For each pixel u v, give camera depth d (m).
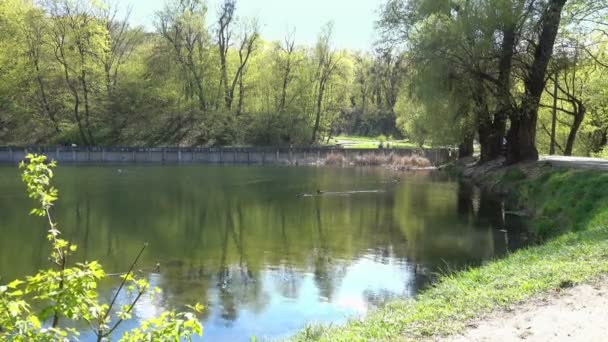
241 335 10.59
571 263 10.28
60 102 72.62
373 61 92.19
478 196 30.16
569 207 18.95
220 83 74.81
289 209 27.09
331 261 16.55
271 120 71.69
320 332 8.68
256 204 28.91
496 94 30.28
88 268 4.87
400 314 8.55
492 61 30.25
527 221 21.88
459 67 29.95
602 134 45.72
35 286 4.80
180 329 4.78
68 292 4.67
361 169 53.59
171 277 14.89
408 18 36.97
